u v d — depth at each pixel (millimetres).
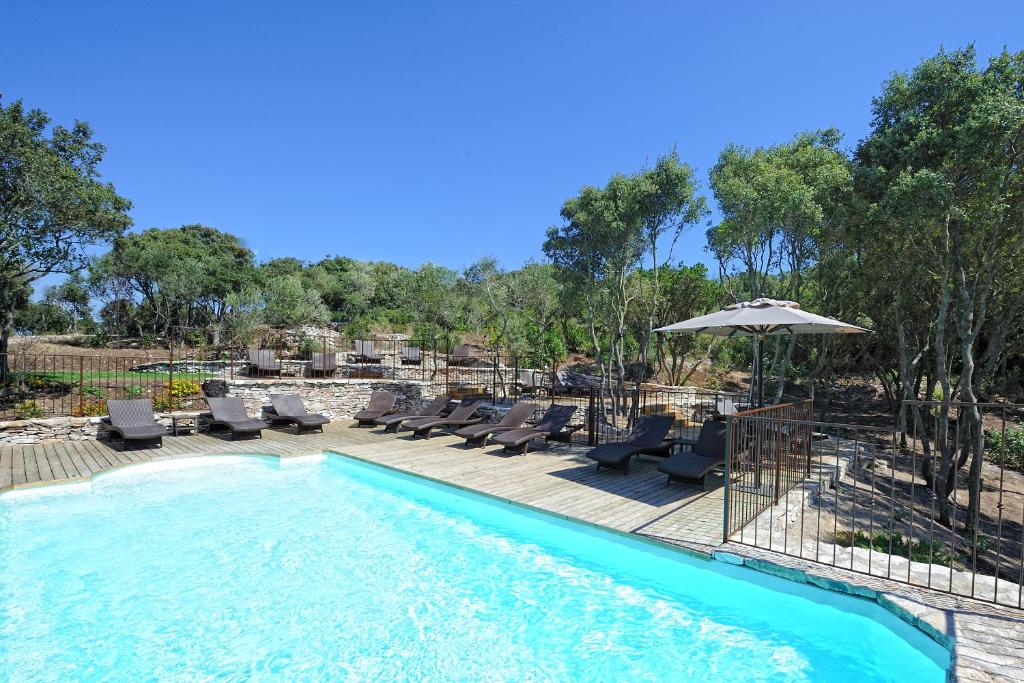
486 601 5246
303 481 9641
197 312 38375
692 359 29016
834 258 12820
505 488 8055
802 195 10734
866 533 7004
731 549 5449
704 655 4332
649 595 5391
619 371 16188
